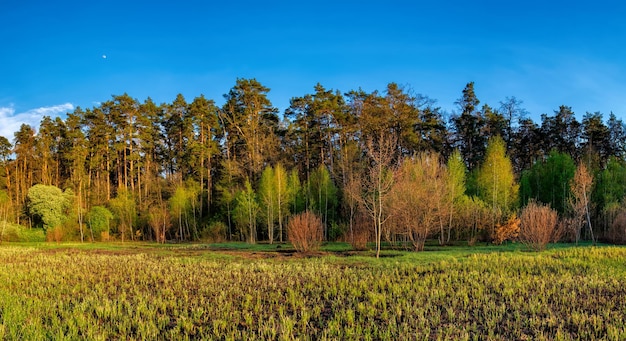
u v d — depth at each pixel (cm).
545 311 990
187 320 964
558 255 1953
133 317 999
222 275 1580
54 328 901
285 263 1970
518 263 1712
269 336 828
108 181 5416
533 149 5197
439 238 3438
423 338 816
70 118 5238
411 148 4747
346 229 3656
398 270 1644
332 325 885
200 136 5184
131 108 5162
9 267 1895
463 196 3466
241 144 5244
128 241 4653
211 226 4409
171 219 4641
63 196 4791
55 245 3825
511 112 5225
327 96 4738
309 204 4188
